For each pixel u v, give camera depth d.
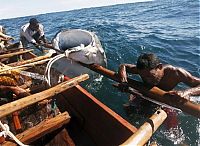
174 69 3.52
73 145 3.42
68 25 21.67
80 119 3.77
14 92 3.55
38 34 7.23
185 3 29.83
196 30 11.42
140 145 2.10
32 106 3.79
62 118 3.20
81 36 5.09
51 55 4.77
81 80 3.25
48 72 3.90
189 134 4.14
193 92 3.00
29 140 2.94
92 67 4.07
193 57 7.53
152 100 3.10
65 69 4.96
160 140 4.02
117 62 7.54
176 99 2.61
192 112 2.46
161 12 22.69
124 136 2.93
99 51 4.62
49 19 39.03
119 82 3.46
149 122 2.28
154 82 3.53
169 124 4.02
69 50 4.16
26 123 3.62
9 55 5.53
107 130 3.27
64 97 4.38
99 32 13.53
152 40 10.09
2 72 3.82
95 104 3.49
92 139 3.57
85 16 32.72
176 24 14.00
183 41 9.50
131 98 4.30
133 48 8.98
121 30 13.75
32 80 4.69
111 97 5.52
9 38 8.30
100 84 6.10
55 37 5.30
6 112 2.64
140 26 14.77
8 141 2.83
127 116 4.36
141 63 3.36
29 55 6.39
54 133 3.38
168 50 8.48
